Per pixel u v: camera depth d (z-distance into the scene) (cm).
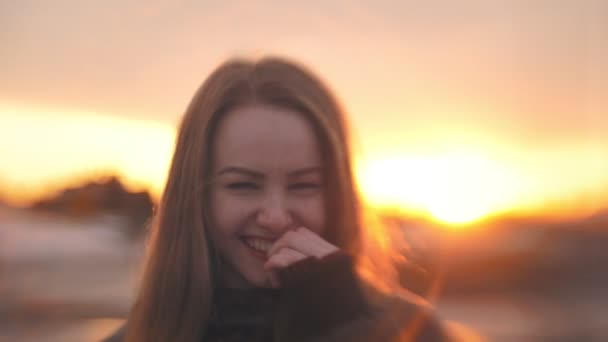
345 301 203
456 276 1789
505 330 1418
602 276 1925
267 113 214
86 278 2030
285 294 205
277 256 207
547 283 1841
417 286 254
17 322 1498
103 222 2559
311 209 213
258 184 213
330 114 219
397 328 202
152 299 226
